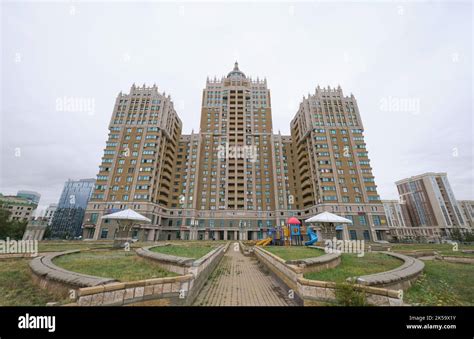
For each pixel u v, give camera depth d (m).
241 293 6.84
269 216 57.06
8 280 6.47
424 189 86.38
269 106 72.69
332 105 57.12
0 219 36.25
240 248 25.23
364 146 53.00
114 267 7.39
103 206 46.72
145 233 46.62
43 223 29.44
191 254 9.84
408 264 7.63
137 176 49.66
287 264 7.21
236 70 90.75
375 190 48.56
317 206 49.59
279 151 64.75
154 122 55.62
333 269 7.71
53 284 5.37
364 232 45.16
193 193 57.84
